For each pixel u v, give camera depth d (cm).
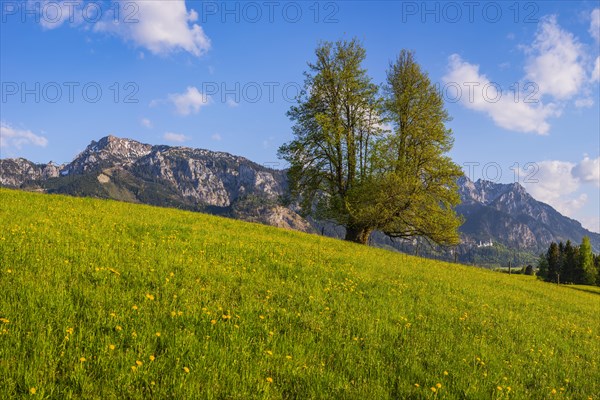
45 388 446
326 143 3347
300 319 830
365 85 3394
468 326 1072
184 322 696
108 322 639
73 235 1226
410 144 3412
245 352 623
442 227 3172
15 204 1653
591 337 1337
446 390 632
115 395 460
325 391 559
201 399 486
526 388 734
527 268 16450
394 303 1135
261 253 1494
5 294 668
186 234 1595
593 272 11200
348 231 3516
